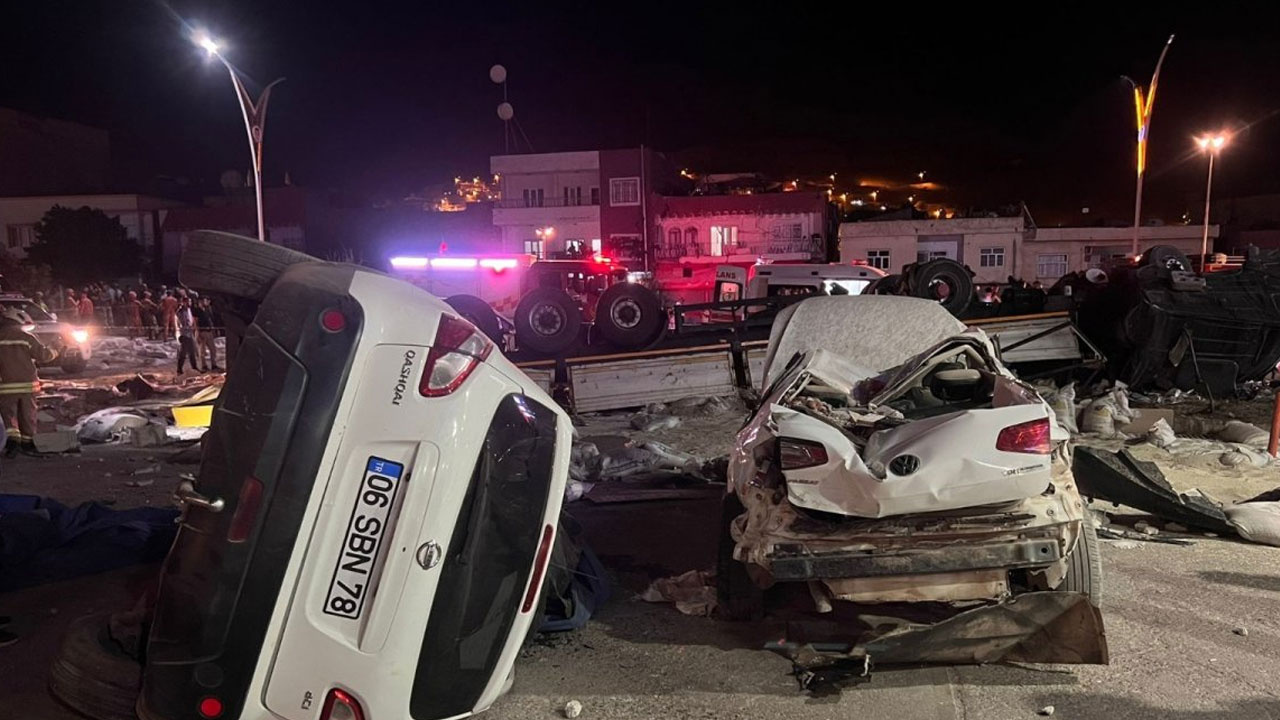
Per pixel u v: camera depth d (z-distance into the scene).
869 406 5.11
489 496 3.44
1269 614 4.67
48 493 8.23
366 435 3.05
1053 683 3.95
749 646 4.49
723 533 4.82
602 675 4.21
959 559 3.91
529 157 49.03
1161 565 5.49
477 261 19.17
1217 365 12.18
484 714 3.84
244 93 18.81
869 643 4.04
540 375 12.84
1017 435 3.94
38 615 5.07
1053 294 14.66
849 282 16.53
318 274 3.25
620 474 8.60
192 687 2.94
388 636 3.02
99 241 44.75
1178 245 46.19
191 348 19.61
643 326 12.85
